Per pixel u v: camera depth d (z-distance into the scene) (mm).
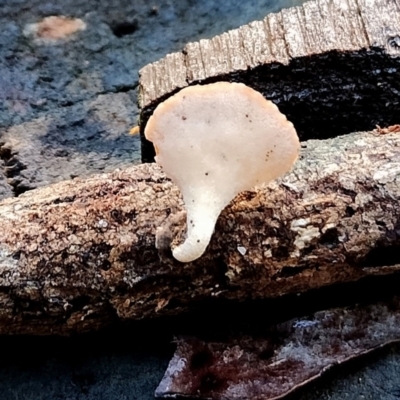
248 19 196
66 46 190
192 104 99
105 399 130
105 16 195
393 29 141
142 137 155
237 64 145
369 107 149
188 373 126
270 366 126
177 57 151
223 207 106
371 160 120
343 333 128
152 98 147
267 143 101
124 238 117
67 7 196
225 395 123
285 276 121
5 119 177
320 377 125
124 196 120
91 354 134
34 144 173
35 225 120
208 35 194
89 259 118
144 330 135
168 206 118
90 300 122
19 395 131
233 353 128
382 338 128
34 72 185
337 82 145
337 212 116
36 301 122
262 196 117
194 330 132
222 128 100
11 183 166
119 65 188
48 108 180
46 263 119
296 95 147
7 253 119
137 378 131
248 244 117
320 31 144
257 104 99
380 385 127
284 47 144
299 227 116
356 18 145
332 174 118
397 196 116
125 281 119
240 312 132
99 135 175
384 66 141
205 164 102
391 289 131
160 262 118
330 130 155
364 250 119
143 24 195
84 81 185
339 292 132
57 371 133
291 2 197
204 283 121
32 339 135
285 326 130
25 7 195
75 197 122
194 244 104
